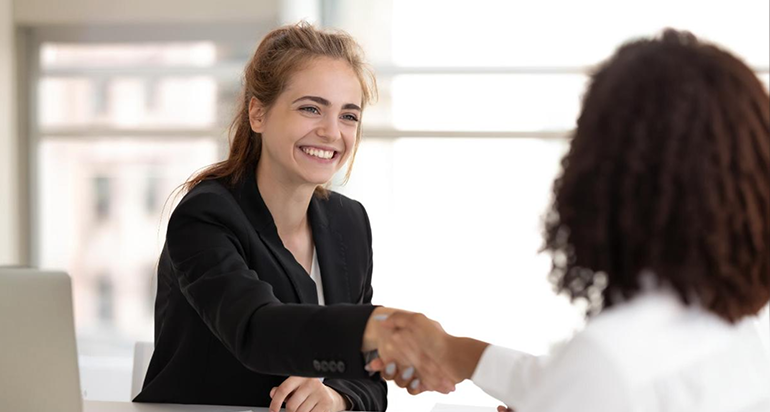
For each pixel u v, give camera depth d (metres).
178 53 9.71
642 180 1.42
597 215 1.46
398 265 9.52
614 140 1.45
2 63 9.59
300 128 2.89
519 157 9.43
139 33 9.74
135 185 9.92
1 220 9.60
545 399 1.40
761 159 1.43
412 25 9.53
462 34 9.49
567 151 1.54
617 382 1.35
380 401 3.09
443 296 9.45
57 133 9.95
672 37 1.53
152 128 9.84
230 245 2.74
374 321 2.22
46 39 9.87
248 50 9.54
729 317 1.44
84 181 9.97
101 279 9.95
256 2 9.29
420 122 9.53
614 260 1.47
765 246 1.43
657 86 1.44
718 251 1.39
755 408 1.44
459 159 9.50
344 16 9.65
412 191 9.54
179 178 9.85
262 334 2.35
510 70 9.43
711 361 1.42
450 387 2.19
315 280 3.10
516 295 9.35
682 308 1.45
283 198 2.99
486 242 9.43
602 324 1.42
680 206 1.40
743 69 1.47
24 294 2.20
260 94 2.96
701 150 1.40
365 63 3.08
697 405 1.38
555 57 9.39
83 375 9.10
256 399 2.90
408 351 2.19
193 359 2.88
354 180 9.59
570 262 1.53
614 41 9.30
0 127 9.55
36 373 2.22
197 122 9.77
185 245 2.74
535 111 9.42
